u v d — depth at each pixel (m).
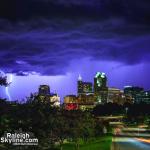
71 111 84.62
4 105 25.81
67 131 61.75
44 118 38.56
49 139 42.19
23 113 31.17
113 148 93.06
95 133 133.38
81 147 89.50
